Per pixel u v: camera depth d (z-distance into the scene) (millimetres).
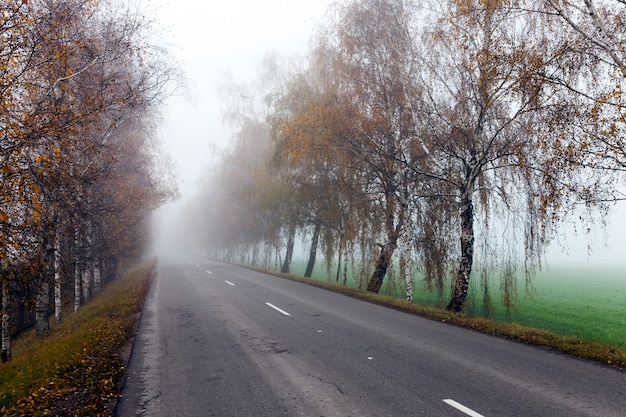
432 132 14133
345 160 17828
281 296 16547
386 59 15648
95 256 18375
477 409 4980
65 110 8227
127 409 5316
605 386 5762
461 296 14039
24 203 7191
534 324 16797
